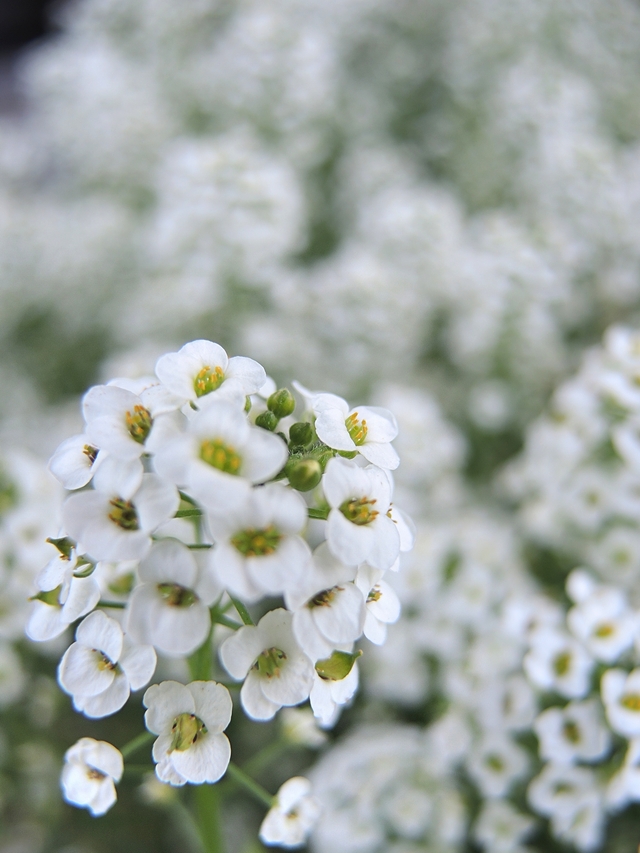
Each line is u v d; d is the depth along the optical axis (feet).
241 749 0.46
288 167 0.65
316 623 0.17
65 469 0.19
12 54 1.41
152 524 0.16
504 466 0.55
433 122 0.81
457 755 0.34
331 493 0.17
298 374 0.53
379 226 0.60
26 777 0.39
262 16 0.71
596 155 0.60
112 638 0.17
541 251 0.56
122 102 0.75
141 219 0.73
